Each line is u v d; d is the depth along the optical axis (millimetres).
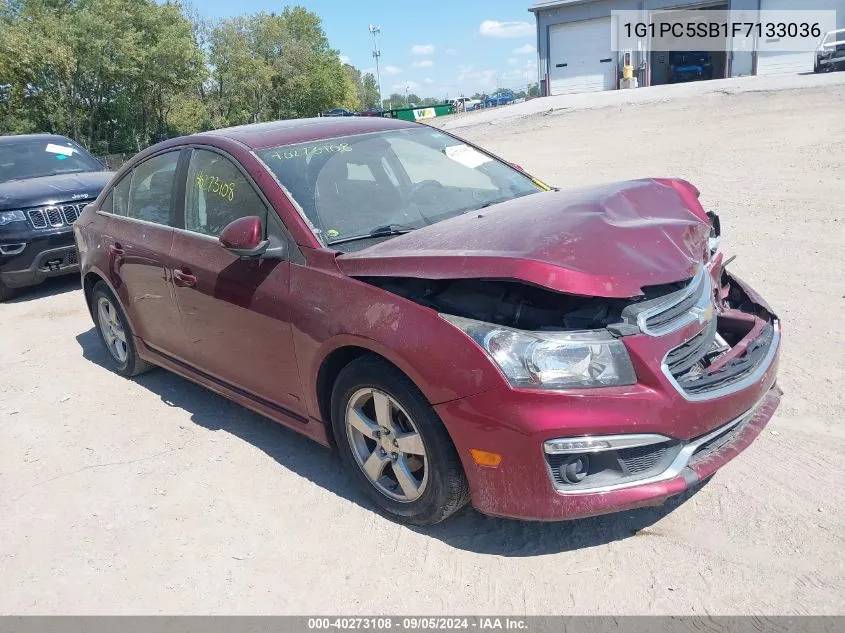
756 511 3102
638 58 28500
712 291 3250
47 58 38125
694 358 2883
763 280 5926
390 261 3049
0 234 7523
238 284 3693
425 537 3168
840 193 8586
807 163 10492
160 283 4336
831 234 7004
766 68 26859
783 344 4684
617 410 2611
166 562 3166
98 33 39906
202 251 3994
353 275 3184
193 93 56688
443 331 2805
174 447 4199
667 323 2816
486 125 22875
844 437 3580
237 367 3910
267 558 3129
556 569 2883
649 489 2680
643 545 2971
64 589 3049
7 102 40438
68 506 3678
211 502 3598
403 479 3131
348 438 3336
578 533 3090
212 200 4043
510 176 4492
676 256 2928
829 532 2924
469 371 2719
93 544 3344
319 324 3232
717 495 3242
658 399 2654
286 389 3602
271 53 65250
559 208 3205
